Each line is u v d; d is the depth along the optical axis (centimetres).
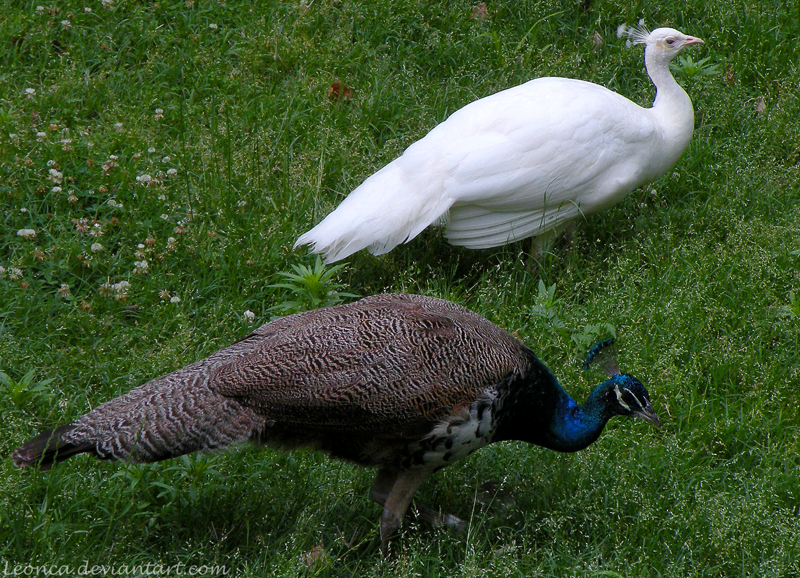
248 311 980
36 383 887
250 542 766
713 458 879
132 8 1378
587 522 802
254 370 708
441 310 787
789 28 1436
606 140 1037
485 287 1050
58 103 1212
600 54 1405
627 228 1141
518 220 1043
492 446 860
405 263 1086
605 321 997
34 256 1010
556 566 752
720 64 1384
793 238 1095
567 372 933
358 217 1003
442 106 1275
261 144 1184
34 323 959
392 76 1338
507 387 728
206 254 1041
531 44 1380
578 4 1455
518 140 1016
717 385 951
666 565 765
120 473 769
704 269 1064
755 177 1198
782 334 1005
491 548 764
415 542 755
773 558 754
